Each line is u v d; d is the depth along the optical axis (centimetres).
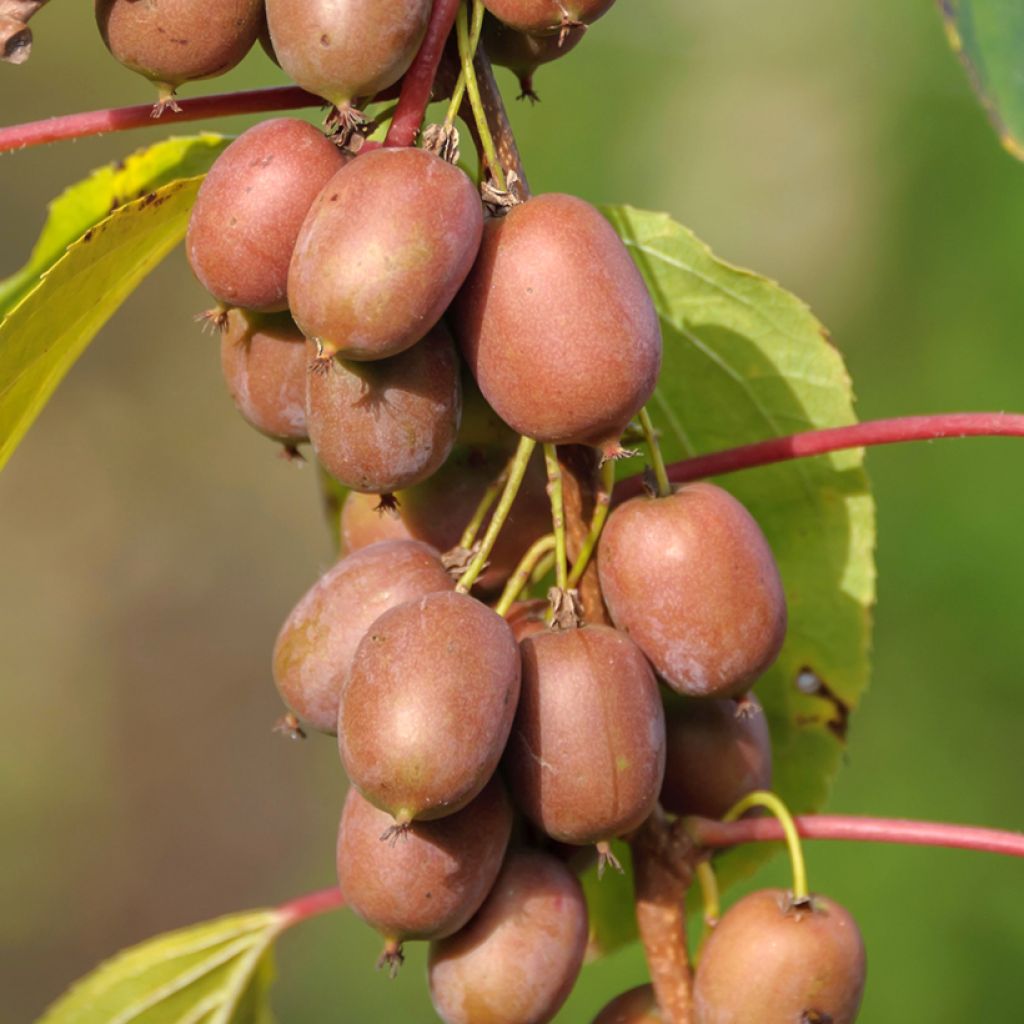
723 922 50
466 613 48
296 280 47
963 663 118
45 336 51
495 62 50
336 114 48
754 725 51
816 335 54
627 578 49
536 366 47
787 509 55
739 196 150
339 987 132
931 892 108
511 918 49
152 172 54
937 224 138
